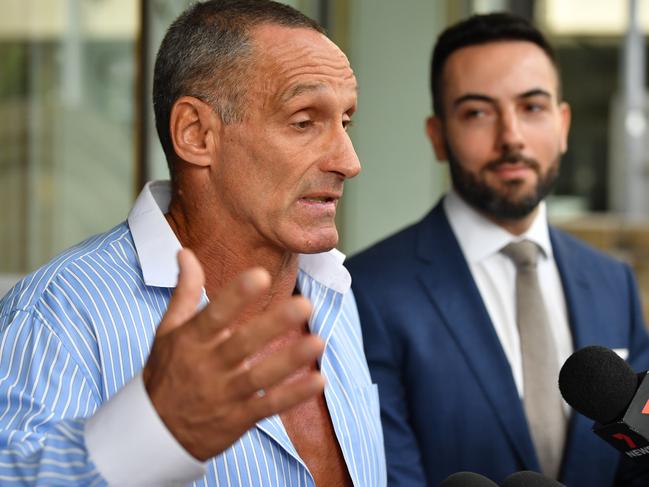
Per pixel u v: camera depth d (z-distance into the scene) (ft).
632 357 9.39
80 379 5.22
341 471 6.13
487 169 9.00
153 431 4.08
